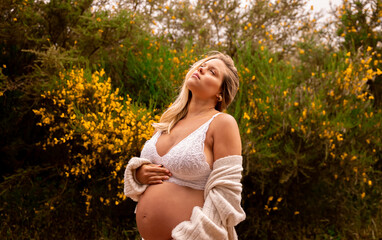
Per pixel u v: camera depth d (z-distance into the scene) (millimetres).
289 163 3641
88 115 3143
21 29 3971
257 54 4598
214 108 1446
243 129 3490
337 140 3797
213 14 5820
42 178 3949
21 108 3773
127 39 4320
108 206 3566
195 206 1148
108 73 4227
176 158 1212
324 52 5664
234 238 1182
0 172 3982
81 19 4180
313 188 4016
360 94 4164
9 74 3977
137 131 3209
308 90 4059
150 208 1234
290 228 3902
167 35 5309
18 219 3500
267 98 3816
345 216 4148
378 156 4375
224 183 1128
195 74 1390
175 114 1460
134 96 3990
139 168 1324
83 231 3535
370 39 5688
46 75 3492
